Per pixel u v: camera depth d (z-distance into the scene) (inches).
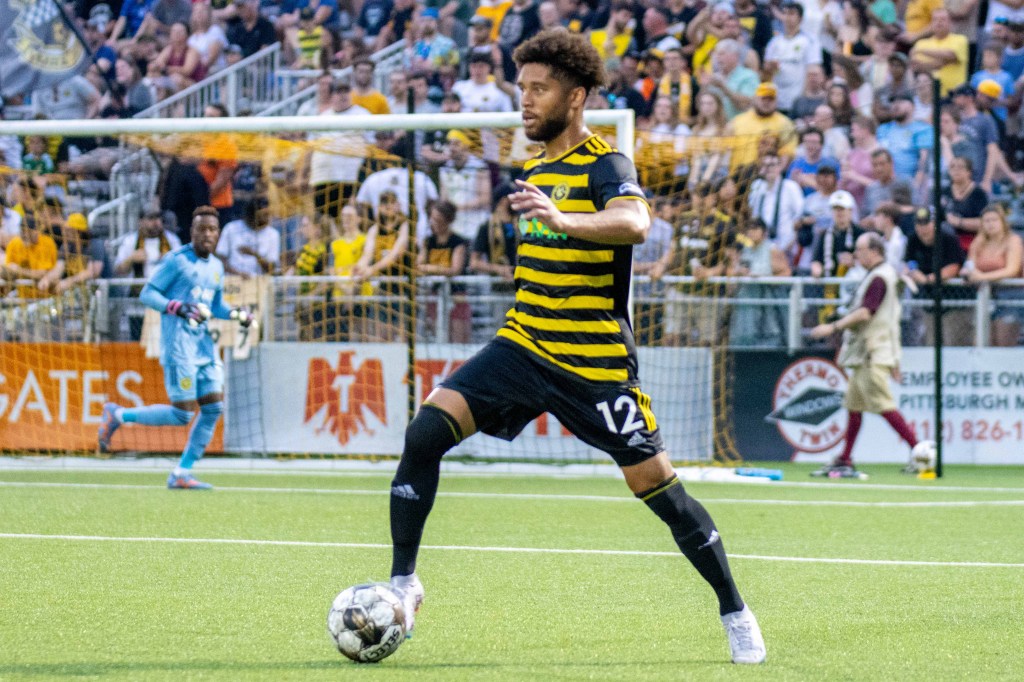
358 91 1913.1
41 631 533.6
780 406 1535.4
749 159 1589.6
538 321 478.9
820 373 1535.4
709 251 1561.3
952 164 1658.5
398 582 493.0
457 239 1628.9
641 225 444.8
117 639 518.3
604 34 1897.1
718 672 465.1
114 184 1803.6
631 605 611.8
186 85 2126.0
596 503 1089.4
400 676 450.6
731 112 1840.6
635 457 476.1
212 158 1560.0
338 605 472.7
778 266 1617.9
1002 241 1585.9
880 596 646.5
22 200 1558.8
